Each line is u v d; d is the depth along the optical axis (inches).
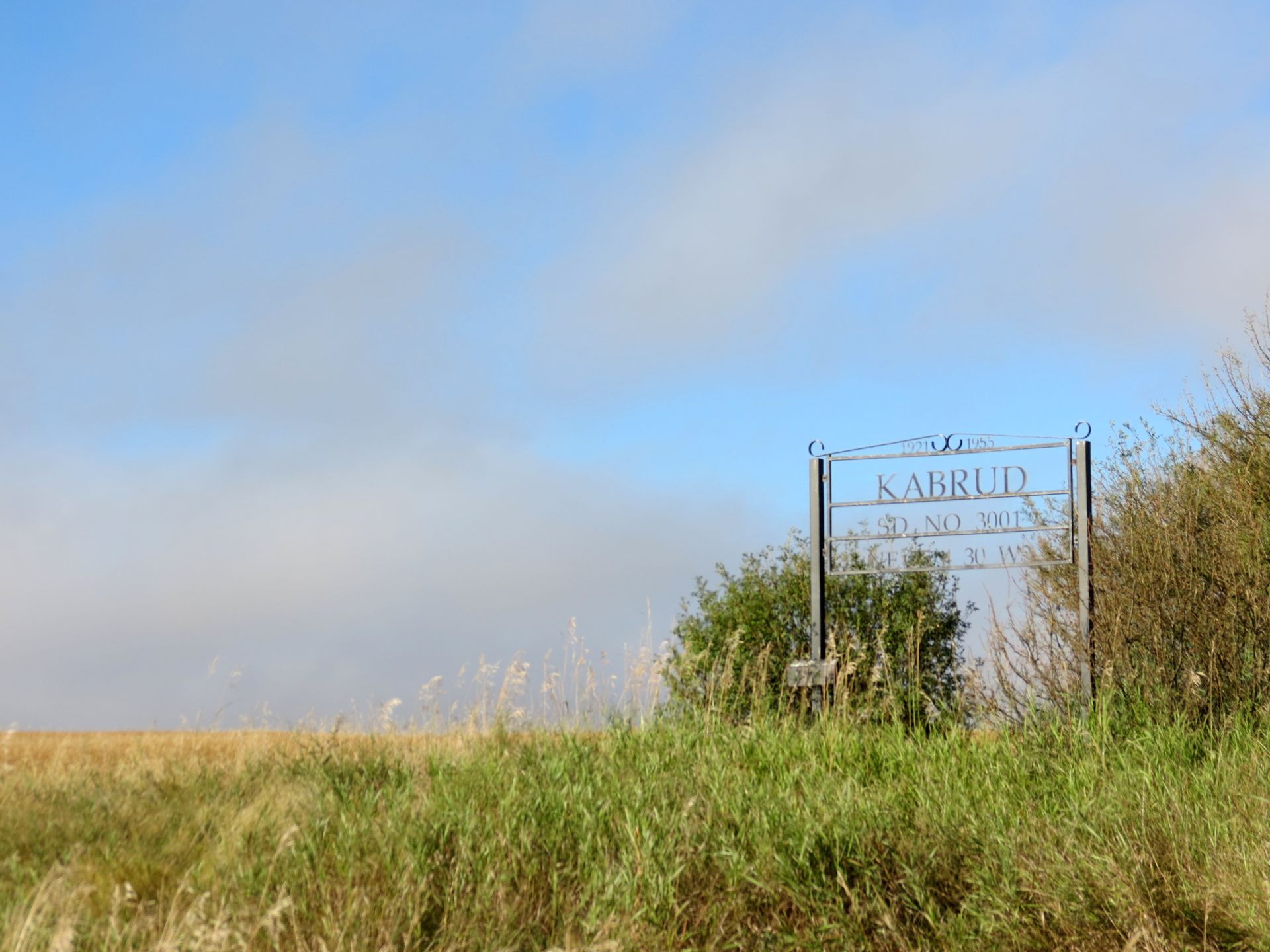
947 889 222.4
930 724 363.6
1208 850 231.5
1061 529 476.4
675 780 271.3
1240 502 437.7
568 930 186.2
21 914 171.2
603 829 232.5
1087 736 328.5
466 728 331.6
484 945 182.4
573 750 295.0
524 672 341.4
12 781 273.4
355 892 190.4
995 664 402.3
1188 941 198.1
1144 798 259.0
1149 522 429.4
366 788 265.6
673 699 362.3
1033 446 490.3
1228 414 559.5
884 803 257.0
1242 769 294.4
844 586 543.8
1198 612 391.2
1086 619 411.8
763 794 255.9
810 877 213.2
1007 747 314.8
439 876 206.5
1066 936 202.7
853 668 388.8
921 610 500.7
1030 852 229.0
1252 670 380.2
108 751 341.4
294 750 319.0
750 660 505.0
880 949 200.5
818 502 534.3
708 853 223.9
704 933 196.9
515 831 228.4
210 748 334.3
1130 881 210.7
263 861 207.2
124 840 225.1
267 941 177.9
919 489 519.2
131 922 177.3
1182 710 364.8
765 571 556.1
